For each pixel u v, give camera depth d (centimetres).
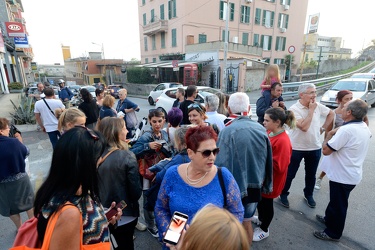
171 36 2530
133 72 2602
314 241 265
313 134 311
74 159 110
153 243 266
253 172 198
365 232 277
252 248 254
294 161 323
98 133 130
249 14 2589
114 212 160
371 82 1045
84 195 114
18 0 3403
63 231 101
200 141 139
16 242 115
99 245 113
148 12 2892
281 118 230
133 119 483
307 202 339
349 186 244
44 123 476
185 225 128
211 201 145
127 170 192
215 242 76
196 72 1934
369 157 509
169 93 1018
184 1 2256
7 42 1823
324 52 4672
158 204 162
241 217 154
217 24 2462
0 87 1786
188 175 154
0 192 246
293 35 3045
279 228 288
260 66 1986
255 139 196
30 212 272
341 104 357
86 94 462
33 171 449
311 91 298
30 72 4025
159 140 258
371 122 788
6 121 247
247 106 234
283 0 2803
